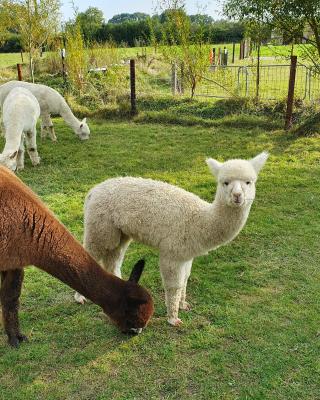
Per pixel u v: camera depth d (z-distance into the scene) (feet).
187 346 12.41
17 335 12.55
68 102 44.52
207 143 32.22
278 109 38.34
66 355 12.12
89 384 11.15
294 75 33.63
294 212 20.67
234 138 33.30
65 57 54.60
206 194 22.82
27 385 11.14
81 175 26.08
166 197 13.02
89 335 12.92
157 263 16.75
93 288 10.51
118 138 34.32
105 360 11.94
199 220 12.47
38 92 32.89
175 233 12.54
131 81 40.55
